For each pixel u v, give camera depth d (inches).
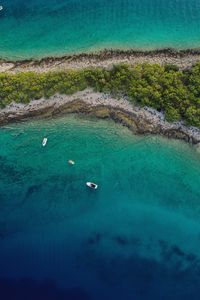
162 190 2783.0
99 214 2728.8
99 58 3184.1
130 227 2691.9
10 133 3002.0
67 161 2878.9
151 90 2970.0
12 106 3036.4
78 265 2576.3
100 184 2800.2
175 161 2859.3
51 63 3191.4
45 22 3373.5
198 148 2878.9
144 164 2856.8
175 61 3154.5
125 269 2568.9
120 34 3277.6
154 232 2677.2
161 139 2915.8
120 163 2866.6
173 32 3272.6
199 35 3262.8
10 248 2640.3
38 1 3494.1
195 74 3034.0
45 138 2938.0
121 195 2778.1
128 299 2465.6
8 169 2893.7
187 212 2726.4
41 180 2839.6
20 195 2802.7
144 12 3378.4
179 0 3427.7
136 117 2970.0
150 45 3223.4
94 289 2501.2
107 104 3016.7
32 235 2677.2
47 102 3038.9
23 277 2544.3
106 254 2615.7
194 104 2945.4
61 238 2662.4
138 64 3115.2
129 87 3014.3
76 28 3326.8
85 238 2659.9
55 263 2586.1
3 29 3356.3
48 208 2755.9
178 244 2640.3
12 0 3503.9
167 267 2573.8
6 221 2726.4
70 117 3011.8
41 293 2495.1
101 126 2974.9
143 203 2753.4
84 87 3048.7
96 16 3378.4
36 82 3048.7
